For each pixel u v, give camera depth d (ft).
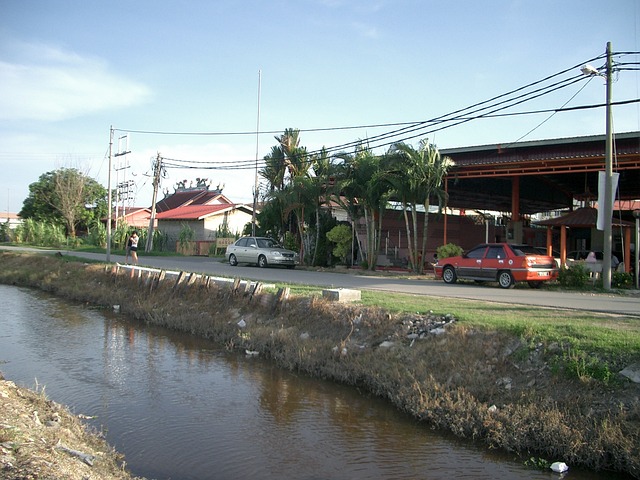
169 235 171.32
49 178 215.31
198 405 30.30
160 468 22.24
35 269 94.02
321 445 24.70
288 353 38.45
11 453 16.81
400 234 104.12
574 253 99.09
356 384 33.32
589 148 74.23
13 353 42.50
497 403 26.18
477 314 37.27
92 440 23.27
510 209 137.80
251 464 22.72
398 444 24.72
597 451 21.83
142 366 38.78
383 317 38.99
